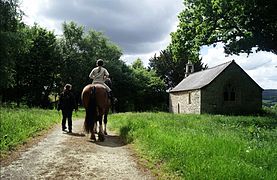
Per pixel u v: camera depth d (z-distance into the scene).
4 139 9.68
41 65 55.97
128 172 7.55
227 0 24.77
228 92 45.28
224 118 25.14
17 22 34.56
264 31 25.34
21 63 53.72
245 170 6.71
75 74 64.56
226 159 7.60
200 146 8.89
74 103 14.62
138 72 70.75
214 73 46.53
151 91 68.19
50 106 57.94
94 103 11.75
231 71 45.00
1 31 32.19
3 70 33.66
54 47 59.44
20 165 7.79
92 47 71.31
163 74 79.31
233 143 9.60
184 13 28.48
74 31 69.44
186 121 19.55
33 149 9.52
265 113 45.31
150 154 8.88
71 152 9.32
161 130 12.24
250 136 12.67
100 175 7.27
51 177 7.00
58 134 13.10
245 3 23.86
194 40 28.03
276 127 17.73
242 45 25.86
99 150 9.84
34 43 54.78
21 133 11.12
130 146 10.59
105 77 13.52
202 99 44.19
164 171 7.44
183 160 7.60
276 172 6.79
